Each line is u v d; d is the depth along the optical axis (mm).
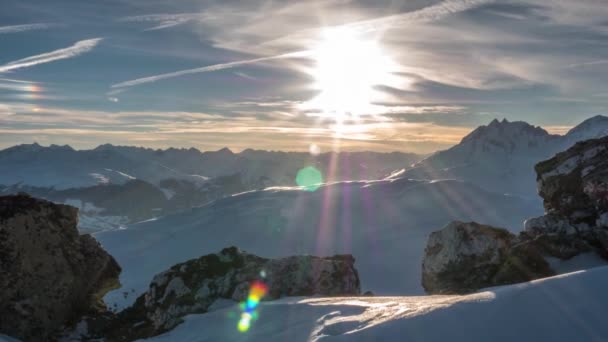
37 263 18703
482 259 19750
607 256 17094
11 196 19531
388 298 14336
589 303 9227
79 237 20703
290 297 18688
